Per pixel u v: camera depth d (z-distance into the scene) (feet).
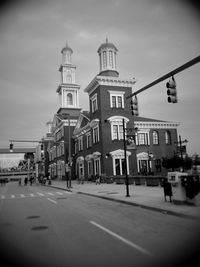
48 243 25.66
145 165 153.58
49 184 152.56
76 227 32.71
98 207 51.16
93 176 142.10
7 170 412.98
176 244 24.09
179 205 46.06
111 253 21.95
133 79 140.87
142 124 158.30
